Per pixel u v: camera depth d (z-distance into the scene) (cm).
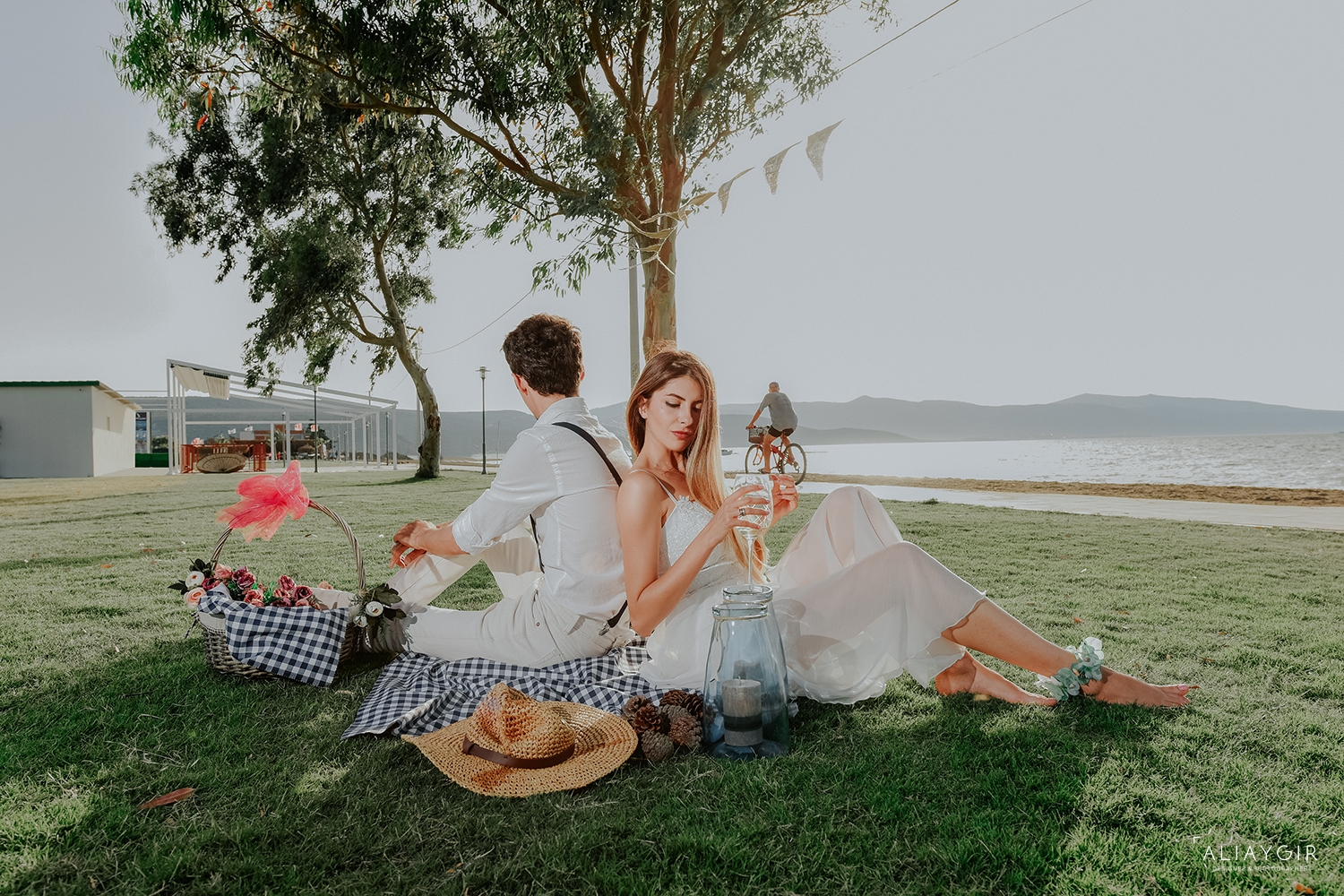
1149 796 190
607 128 899
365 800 192
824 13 965
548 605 257
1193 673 297
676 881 158
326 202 1862
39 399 2672
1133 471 3775
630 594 231
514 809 188
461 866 164
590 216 877
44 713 253
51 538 766
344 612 285
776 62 940
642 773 208
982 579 513
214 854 170
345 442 5031
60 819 183
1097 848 167
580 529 246
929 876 159
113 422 3086
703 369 236
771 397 1530
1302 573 537
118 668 303
